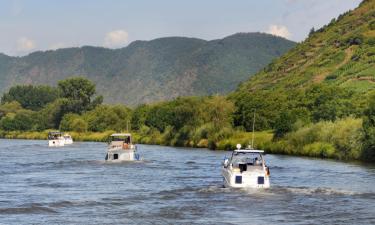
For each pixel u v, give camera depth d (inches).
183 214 1231.5
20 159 3257.9
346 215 1216.8
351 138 3112.7
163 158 3245.6
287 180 1975.9
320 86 5364.2
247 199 1439.5
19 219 1176.2
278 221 1152.8
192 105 5447.8
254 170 1647.4
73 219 1174.3
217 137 4613.7
